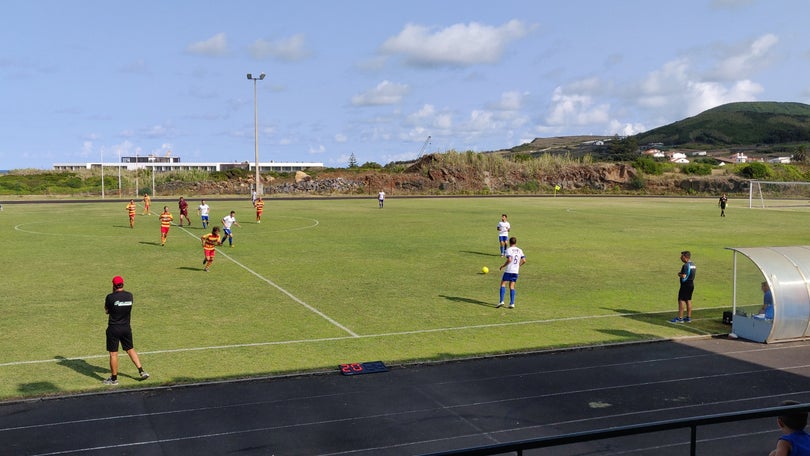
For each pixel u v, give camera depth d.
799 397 11.63
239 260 27.52
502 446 4.29
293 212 56.62
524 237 37.03
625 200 81.62
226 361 13.40
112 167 192.12
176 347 14.38
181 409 10.82
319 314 17.70
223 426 10.14
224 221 31.59
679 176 109.81
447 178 104.94
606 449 9.45
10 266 25.41
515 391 11.86
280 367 13.02
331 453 9.24
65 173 114.69
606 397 11.59
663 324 17.06
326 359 13.62
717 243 34.78
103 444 9.42
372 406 11.05
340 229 41.12
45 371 12.65
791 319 15.06
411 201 76.94
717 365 13.54
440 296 20.31
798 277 15.27
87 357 13.59
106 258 27.77
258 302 19.14
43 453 9.11
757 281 19.47
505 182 106.50
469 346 14.71
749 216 54.84
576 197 89.69
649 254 30.34
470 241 34.81
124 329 11.97
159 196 89.44
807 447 5.96
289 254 29.44
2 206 63.16
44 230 39.31
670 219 50.66
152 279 22.77
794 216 55.12
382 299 19.77
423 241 34.69
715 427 10.26
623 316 17.95
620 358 13.98
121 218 48.56
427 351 14.27
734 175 110.69
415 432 10.01
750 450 9.45
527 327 16.56
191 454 9.12
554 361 13.73
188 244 32.81
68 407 10.85
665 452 9.38
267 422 10.32
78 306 18.34
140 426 10.10
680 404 11.27
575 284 22.70
